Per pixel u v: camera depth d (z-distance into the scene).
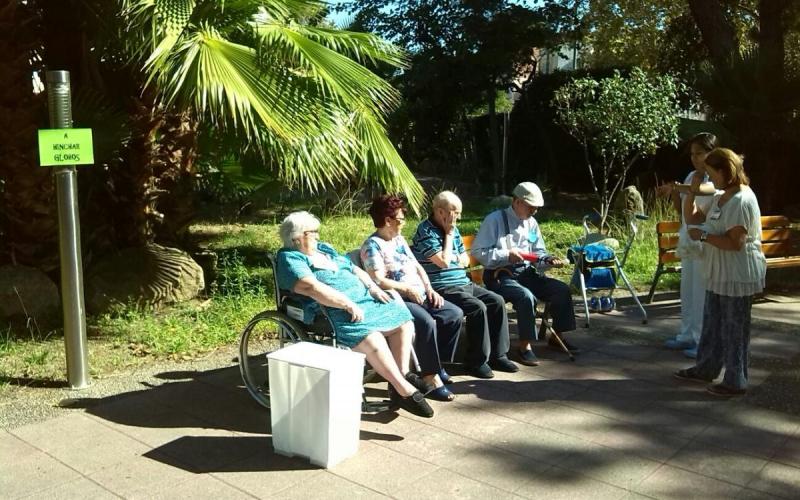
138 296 6.71
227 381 4.89
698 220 5.17
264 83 5.61
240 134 6.67
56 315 6.29
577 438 4.05
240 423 4.20
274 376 3.74
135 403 4.48
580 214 14.09
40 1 6.60
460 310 4.85
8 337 5.67
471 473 3.63
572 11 16.78
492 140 16.98
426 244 5.13
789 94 12.24
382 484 3.50
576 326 6.17
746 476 3.63
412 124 16.77
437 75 15.69
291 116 5.58
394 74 15.95
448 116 17.27
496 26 15.47
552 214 13.82
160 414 4.32
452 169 18.58
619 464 3.74
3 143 6.10
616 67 16.80
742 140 12.70
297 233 4.34
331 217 11.86
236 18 5.93
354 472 3.62
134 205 7.55
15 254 6.44
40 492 3.40
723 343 4.68
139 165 7.45
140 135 7.35
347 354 3.81
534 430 4.15
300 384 3.66
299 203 13.40
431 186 16.52
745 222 4.42
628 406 4.52
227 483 3.49
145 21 5.64
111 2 6.11
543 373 5.12
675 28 18.50
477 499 3.38
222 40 5.67
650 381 4.96
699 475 3.63
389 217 4.83
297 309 4.35
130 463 3.69
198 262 8.49
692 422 4.27
